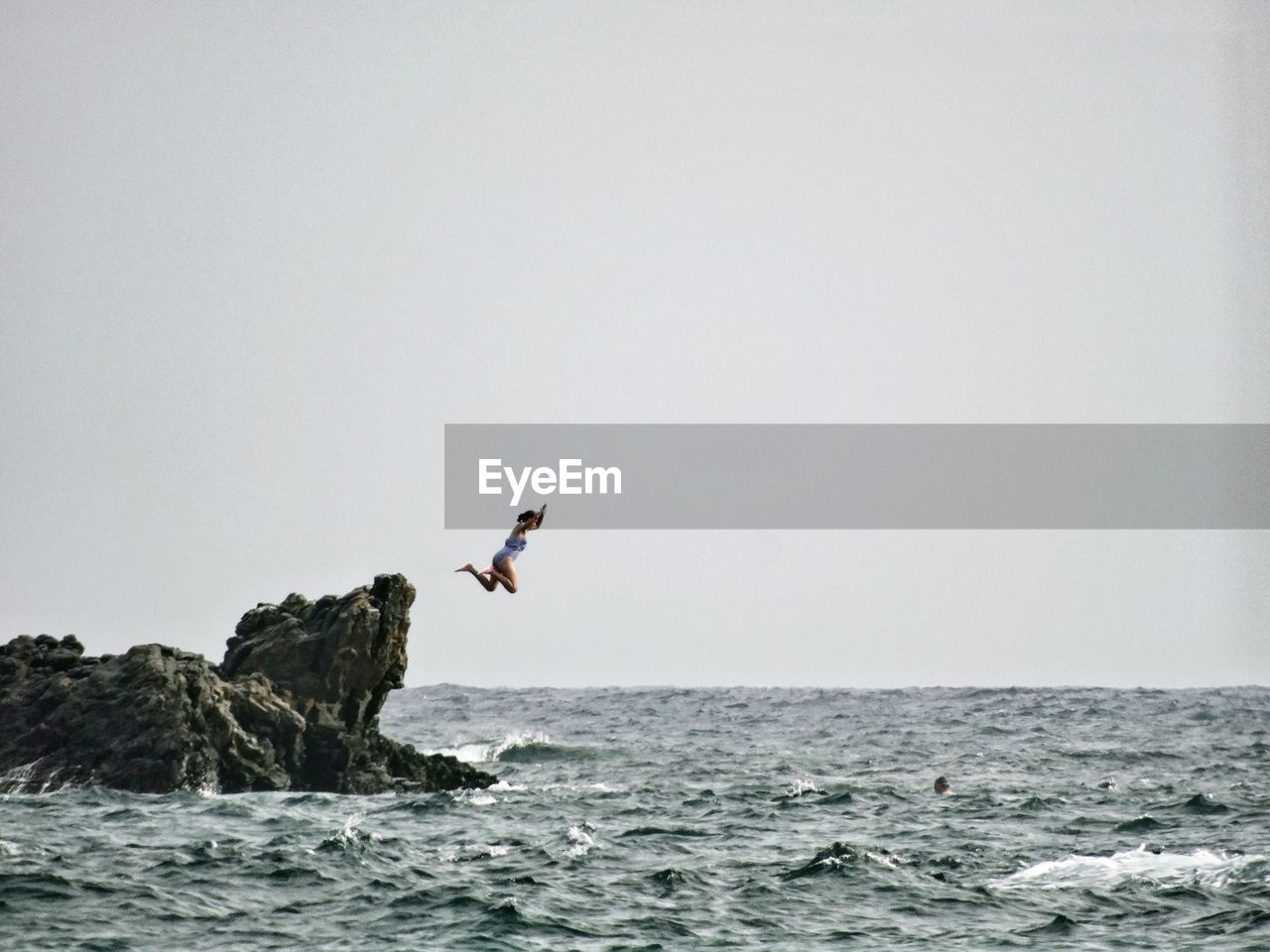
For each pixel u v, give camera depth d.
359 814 32.09
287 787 37.12
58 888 22.12
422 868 24.77
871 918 21.50
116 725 35.91
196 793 35.00
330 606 40.84
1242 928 20.44
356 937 19.89
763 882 24.14
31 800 32.91
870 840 28.91
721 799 36.34
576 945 19.64
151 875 23.44
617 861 26.05
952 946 19.75
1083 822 31.55
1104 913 21.73
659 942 19.88
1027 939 20.14
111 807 31.98
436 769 39.97
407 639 40.97
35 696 37.25
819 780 42.03
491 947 19.41
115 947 19.12
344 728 38.59
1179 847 27.62
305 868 24.27
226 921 20.67
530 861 25.75
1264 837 28.75
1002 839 28.98
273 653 39.34
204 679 37.12
